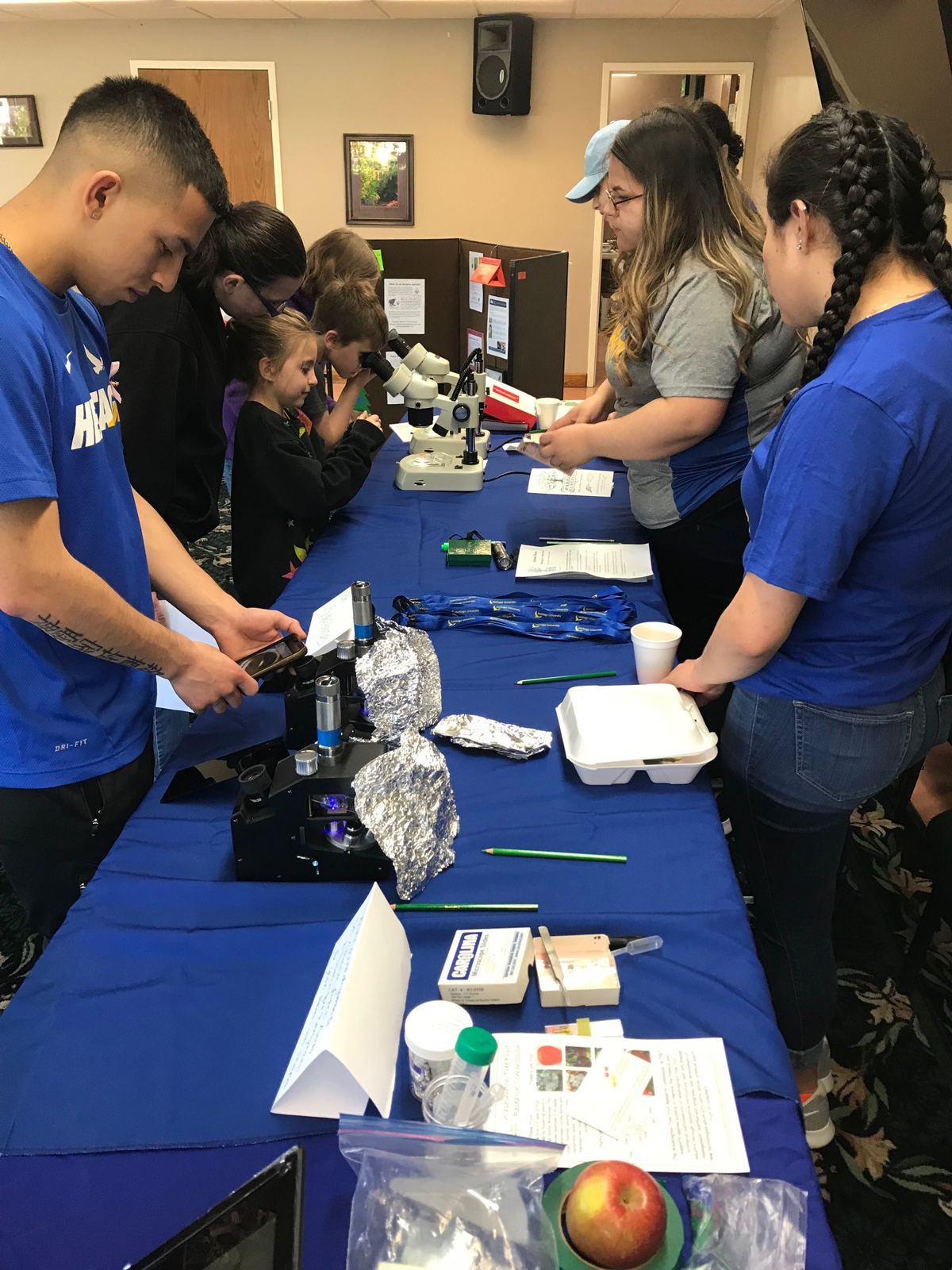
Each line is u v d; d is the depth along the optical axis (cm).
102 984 94
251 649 149
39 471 101
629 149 175
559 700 145
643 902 103
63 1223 72
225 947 98
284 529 217
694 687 131
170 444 178
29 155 707
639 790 123
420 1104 81
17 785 125
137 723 135
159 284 120
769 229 111
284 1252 65
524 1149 71
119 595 123
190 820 119
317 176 697
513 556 202
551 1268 66
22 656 119
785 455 103
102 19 659
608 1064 83
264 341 202
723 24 638
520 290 321
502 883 107
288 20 654
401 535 215
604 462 271
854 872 216
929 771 254
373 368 244
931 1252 136
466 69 661
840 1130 155
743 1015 89
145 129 107
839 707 117
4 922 205
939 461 100
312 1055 78
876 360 98
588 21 641
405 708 133
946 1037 173
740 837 138
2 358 97
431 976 94
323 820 105
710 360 173
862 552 107
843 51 337
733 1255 68
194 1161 76
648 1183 68
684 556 206
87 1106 81
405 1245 67
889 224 98
